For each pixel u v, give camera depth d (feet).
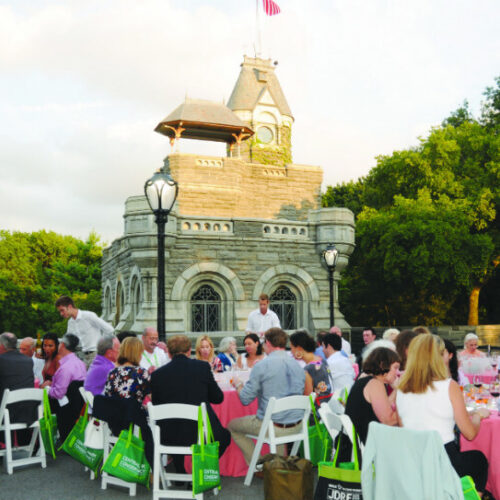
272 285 67.46
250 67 133.18
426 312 101.40
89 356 33.45
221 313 64.80
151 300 61.05
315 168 113.50
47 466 24.67
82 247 166.30
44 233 188.55
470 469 16.16
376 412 16.53
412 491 13.39
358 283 102.12
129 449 19.66
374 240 91.15
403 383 15.71
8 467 23.47
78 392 26.12
